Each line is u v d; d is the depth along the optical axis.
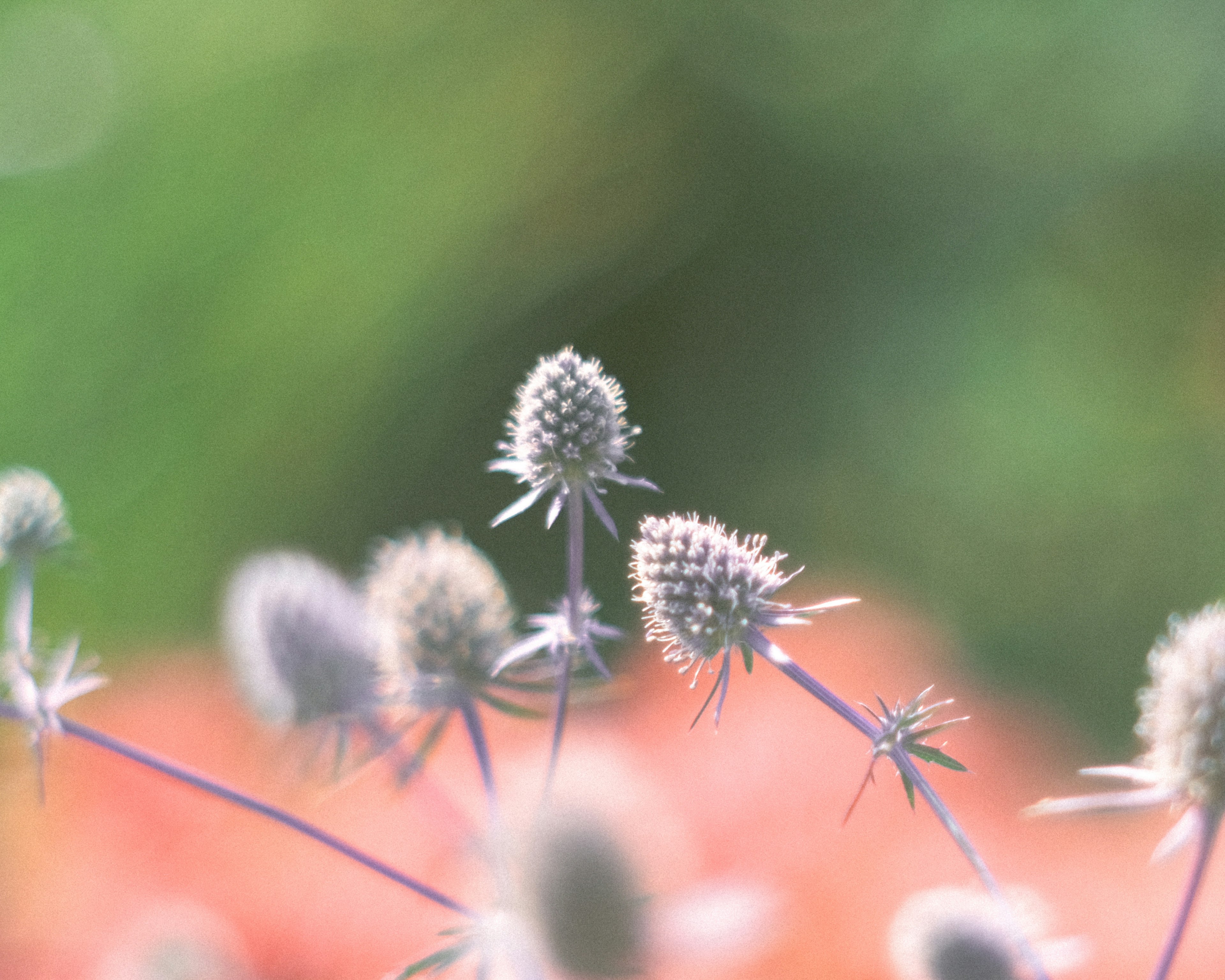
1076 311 1.52
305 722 0.46
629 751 0.66
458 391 1.51
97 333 1.33
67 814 0.73
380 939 0.60
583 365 0.44
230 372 1.37
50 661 0.45
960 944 0.45
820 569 1.43
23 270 1.33
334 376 1.41
